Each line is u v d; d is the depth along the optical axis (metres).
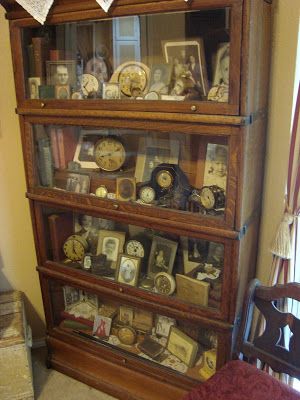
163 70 1.36
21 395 1.76
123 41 1.41
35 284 2.11
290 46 1.40
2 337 1.68
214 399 1.20
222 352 1.47
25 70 1.54
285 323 1.25
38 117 1.56
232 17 1.12
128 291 1.63
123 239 1.69
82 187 1.62
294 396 1.19
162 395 1.67
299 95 1.29
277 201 1.57
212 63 1.25
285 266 1.42
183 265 1.55
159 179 1.48
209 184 1.36
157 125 1.33
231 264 1.34
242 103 1.16
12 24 1.49
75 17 1.37
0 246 1.99
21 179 1.93
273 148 1.53
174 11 1.22
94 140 1.58
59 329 1.92
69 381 1.91
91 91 1.48
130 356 1.74
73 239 1.80
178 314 1.52
